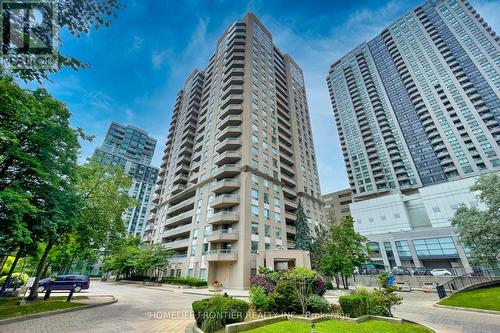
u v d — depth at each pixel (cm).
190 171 5241
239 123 4475
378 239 5956
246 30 5831
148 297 2062
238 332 820
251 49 5412
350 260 3042
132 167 10450
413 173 7381
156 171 11144
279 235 3891
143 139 11931
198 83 6744
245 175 3791
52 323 954
